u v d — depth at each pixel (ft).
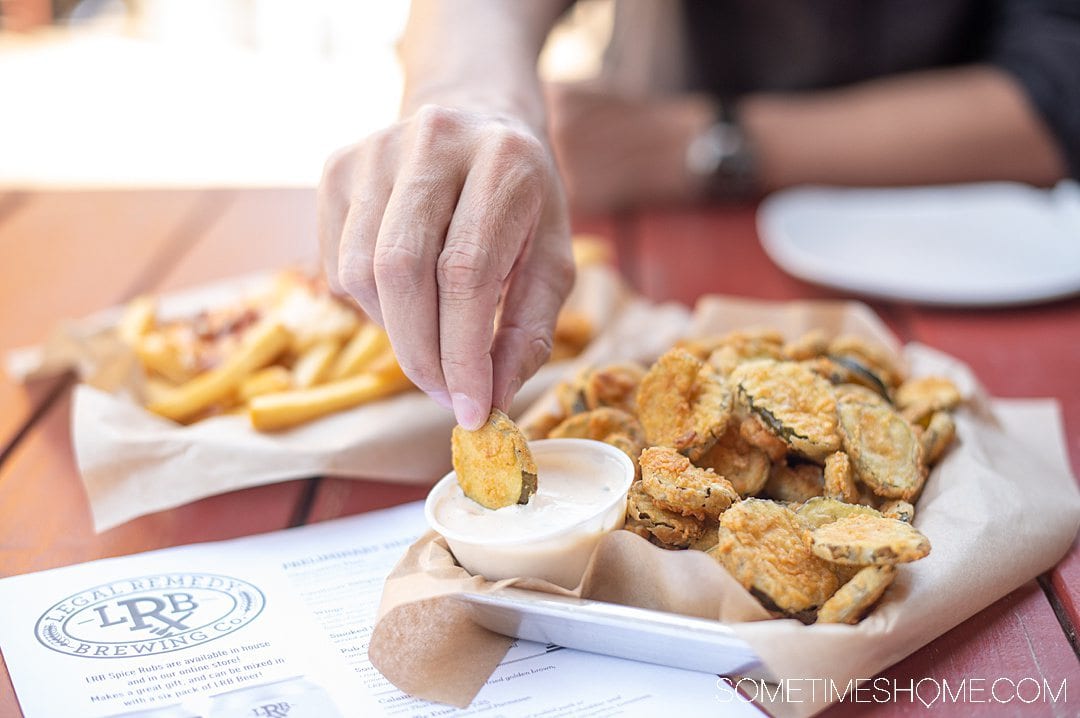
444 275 1.23
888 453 1.35
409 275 1.22
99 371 1.83
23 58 6.43
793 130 2.93
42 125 5.06
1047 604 1.28
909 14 3.16
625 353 1.88
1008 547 1.28
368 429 1.68
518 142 1.30
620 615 1.15
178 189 3.31
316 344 1.92
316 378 1.85
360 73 6.13
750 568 1.16
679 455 1.29
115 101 5.55
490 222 1.25
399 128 1.36
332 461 1.63
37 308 2.41
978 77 3.00
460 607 1.26
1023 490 1.39
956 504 1.34
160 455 1.63
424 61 1.78
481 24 1.84
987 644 1.22
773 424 1.33
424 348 1.25
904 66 3.23
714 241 2.67
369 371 1.78
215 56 6.61
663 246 2.66
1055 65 2.87
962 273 2.33
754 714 1.13
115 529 1.56
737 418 1.39
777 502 1.33
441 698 1.17
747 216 2.86
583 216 2.94
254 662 1.24
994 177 2.93
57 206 3.17
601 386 1.51
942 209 2.68
